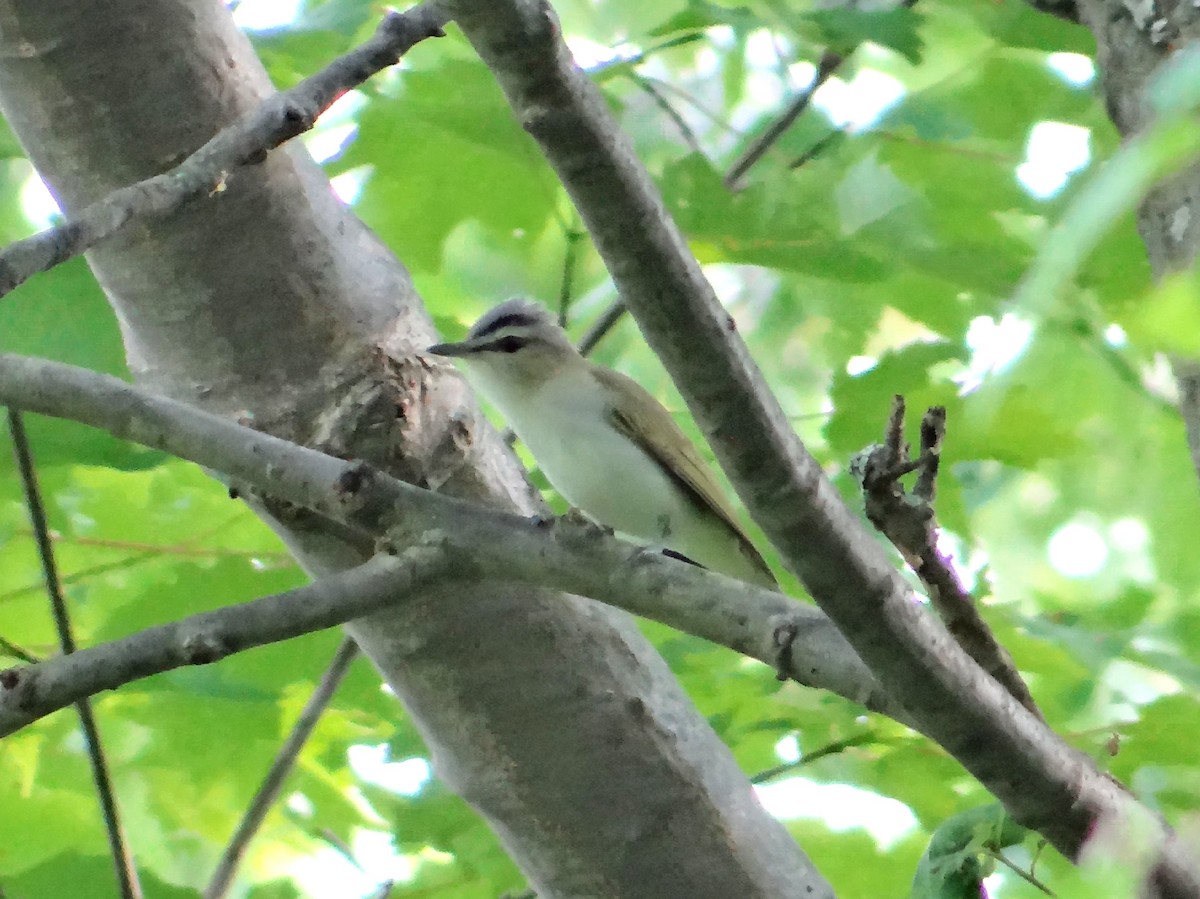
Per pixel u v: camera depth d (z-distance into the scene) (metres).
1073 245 2.03
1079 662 8.23
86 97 6.41
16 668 5.14
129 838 9.73
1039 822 4.74
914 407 8.59
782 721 8.55
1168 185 5.57
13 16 6.33
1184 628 8.93
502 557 5.27
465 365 9.44
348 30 8.70
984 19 9.44
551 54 3.92
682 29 8.68
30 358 5.50
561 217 9.08
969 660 4.61
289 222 6.43
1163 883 4.45
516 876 8.77
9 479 8.18
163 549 8.67
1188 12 6.02
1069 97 9.65
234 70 6.60
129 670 5.11
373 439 6.34
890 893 9.09
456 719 6.27
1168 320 2.18
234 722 9.19
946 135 9.66
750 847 6.18
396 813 8.84
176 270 6.33
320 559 6.27
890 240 8.62
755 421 4.31
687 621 5.12
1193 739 7.69
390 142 8.91
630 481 9.17
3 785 9.41
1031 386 9.55
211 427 5.41
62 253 4.84
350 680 8.83
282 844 10.69
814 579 4.44
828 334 11.12
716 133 12.86
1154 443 10.36
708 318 4.22
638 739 6.20
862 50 11.11
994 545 12.76
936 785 8.34
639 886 6.14
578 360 9.55
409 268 9.42
